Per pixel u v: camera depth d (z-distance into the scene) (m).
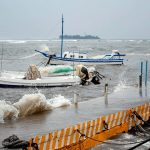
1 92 32.12
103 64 60.47
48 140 11.50
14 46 171.38
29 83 34.28
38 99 19.47
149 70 50.00
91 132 13.23
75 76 36.53
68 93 31.53
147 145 13.44
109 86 33.78
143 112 16.31
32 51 120.31
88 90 32.94
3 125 16.53
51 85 34.84
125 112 15.12
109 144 13.49
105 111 19.48
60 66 39.94
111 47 155.88
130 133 15.09
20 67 59.41
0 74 40.59
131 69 54.06
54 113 19.22
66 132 12.16
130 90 28.58
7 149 12.39
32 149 10.92
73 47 156.62
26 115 18.78
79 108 20.52
